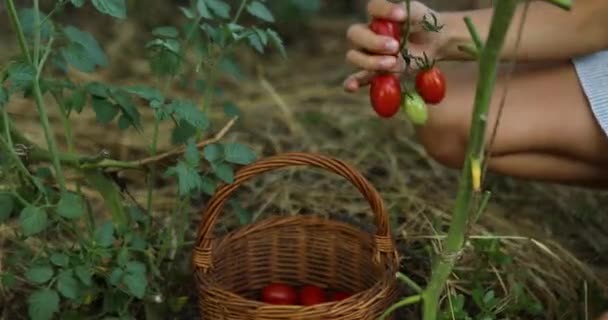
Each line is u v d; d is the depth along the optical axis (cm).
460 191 159
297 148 254
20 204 180
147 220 191
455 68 204
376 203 182
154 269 186
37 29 174
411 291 204
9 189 182
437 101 169
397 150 252
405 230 222
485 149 197
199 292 180
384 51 172
